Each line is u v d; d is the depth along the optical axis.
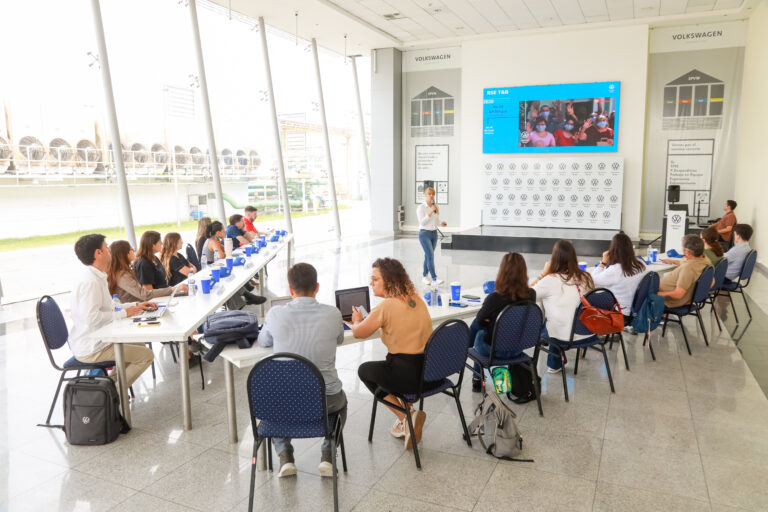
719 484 2.75
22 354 5.05
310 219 12.15
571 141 12.06
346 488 2.75
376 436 3.33
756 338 5.27
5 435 3.40
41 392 4.14
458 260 10.12
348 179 13.84
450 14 10.73
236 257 6.17
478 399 3.88
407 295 3.00
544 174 12.29
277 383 2.44
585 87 11.82
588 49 11.79
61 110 6.32
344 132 13.55
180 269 5.57
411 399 2.97
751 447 3.13
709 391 3.98
